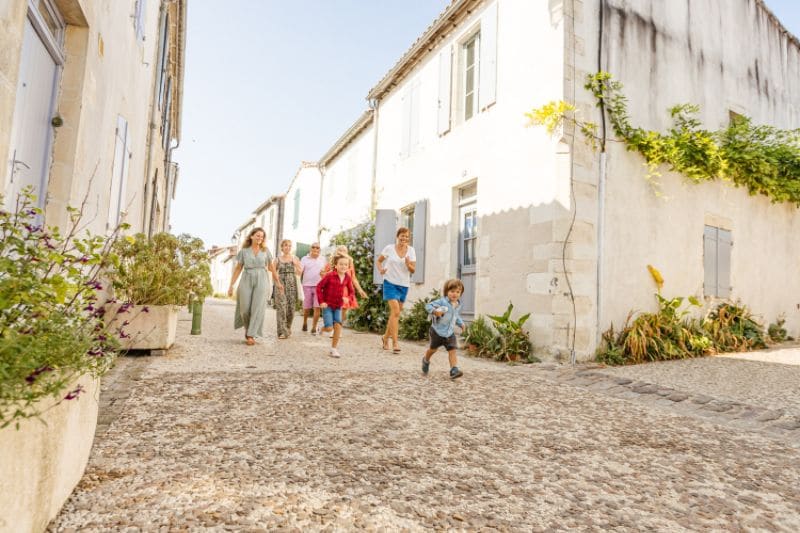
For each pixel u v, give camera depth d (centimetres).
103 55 442
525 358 638
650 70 741
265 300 650
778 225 938
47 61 354
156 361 486
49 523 176
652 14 757
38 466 159
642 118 721
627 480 261
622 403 427
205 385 391
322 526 191
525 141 693
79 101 380
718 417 398
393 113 1142
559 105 630
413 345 766
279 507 203
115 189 542
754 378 539
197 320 739
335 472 244
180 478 223
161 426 291
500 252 727
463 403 394
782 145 867
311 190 1958
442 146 907
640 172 707
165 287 525
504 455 286
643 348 638
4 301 153
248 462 248
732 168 787
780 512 231
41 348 157
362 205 1342
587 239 634
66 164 372
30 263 169
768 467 289
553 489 244
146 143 844
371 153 1297
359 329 994
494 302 732
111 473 223
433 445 294
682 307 743
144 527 179
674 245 739
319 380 435
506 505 223
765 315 890
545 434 328
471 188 848
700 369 587
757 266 884
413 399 395
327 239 1697
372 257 1021
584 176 639
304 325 886
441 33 927
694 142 729
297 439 286
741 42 925
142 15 678
